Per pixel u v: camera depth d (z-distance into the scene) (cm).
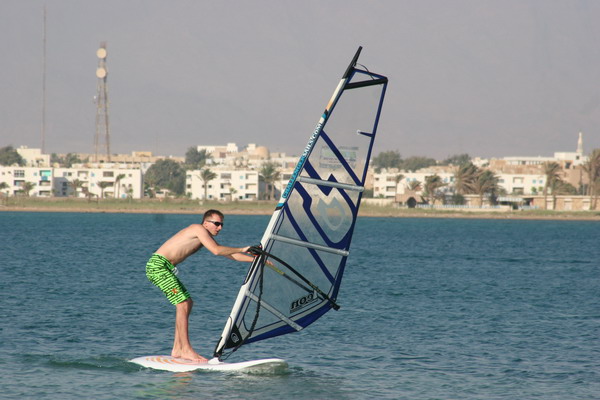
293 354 4812
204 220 4025
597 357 4856
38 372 4147
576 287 9588
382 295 8381
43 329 5503
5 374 4094
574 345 5275
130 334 5384
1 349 4725
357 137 3897
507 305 7581
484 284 9888
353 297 8125
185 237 3997
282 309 4006
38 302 7031
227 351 4872
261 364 4331
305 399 3744
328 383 4062
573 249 19700
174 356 4338
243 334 4078
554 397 3891
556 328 6041
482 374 4359
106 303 7062
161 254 4022
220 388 3875
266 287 3966
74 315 6238
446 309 7200
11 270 10444
